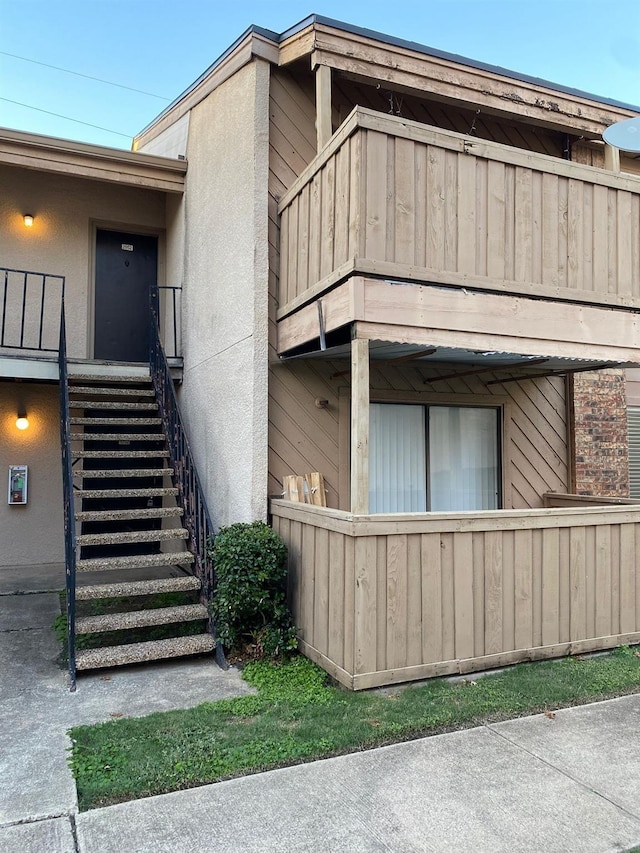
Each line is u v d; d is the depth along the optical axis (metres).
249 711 3.79
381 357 5.34
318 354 5.35
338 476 5.83
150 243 8.91
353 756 3.25
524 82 6.11
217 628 4.85
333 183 4.59
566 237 5.04
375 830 2.60
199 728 3.54
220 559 4.84
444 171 4.56
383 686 4.14
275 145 5.83
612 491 7.29
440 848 2.48
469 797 2.86
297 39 5.52
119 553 8.30
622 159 7.76
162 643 4.76
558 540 4.82
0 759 3.19
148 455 6.46
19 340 7.98
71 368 7.45
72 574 4.64
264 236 5.65
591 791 2.92
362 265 4.18
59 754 3.25
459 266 4.56
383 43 5.50
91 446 8.27
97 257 8.56
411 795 2.87
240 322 5.84
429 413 6.55
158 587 5.09
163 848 2.47
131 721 3.63
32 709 3.86
